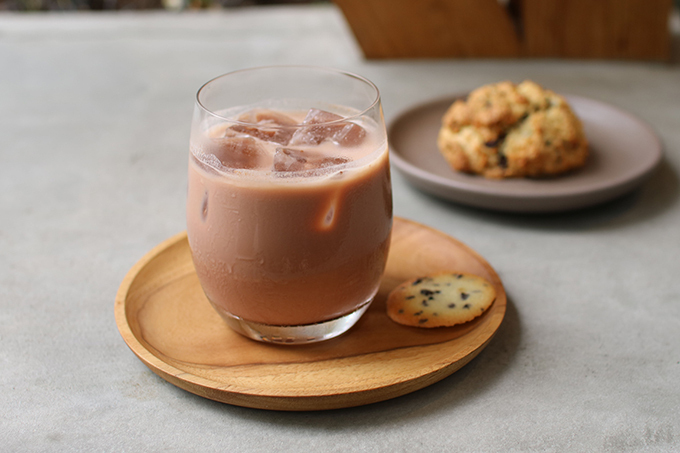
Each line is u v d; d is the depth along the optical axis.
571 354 0.42
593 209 0.55
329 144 0.38
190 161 0.40
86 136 0.67
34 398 0.39
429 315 0.42
